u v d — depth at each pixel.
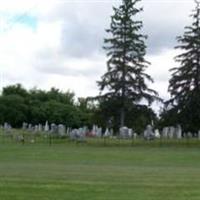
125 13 82.44
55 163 35.81
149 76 86.25
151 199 16.84
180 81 76.62
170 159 44.09
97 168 30.98
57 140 66.31
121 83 81.38
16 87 122.31
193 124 75.75
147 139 70.00
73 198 16.67
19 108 110.25
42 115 108.00
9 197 16.56
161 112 78.94
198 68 76.44
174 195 17.78
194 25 77.56
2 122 109.56
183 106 75.56
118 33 82.31
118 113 82.06
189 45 76.94
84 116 105.12
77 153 48.38
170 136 74.56
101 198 16.80
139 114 81.44
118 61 81.94
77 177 23.62
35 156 43.66
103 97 81.88
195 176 25.94
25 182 20.56
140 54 82.38
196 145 64.75
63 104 111.31
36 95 120.00
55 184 20.03
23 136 66.06
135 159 43.28
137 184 20.92
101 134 77.56
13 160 38.69
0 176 23.34
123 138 71.12
